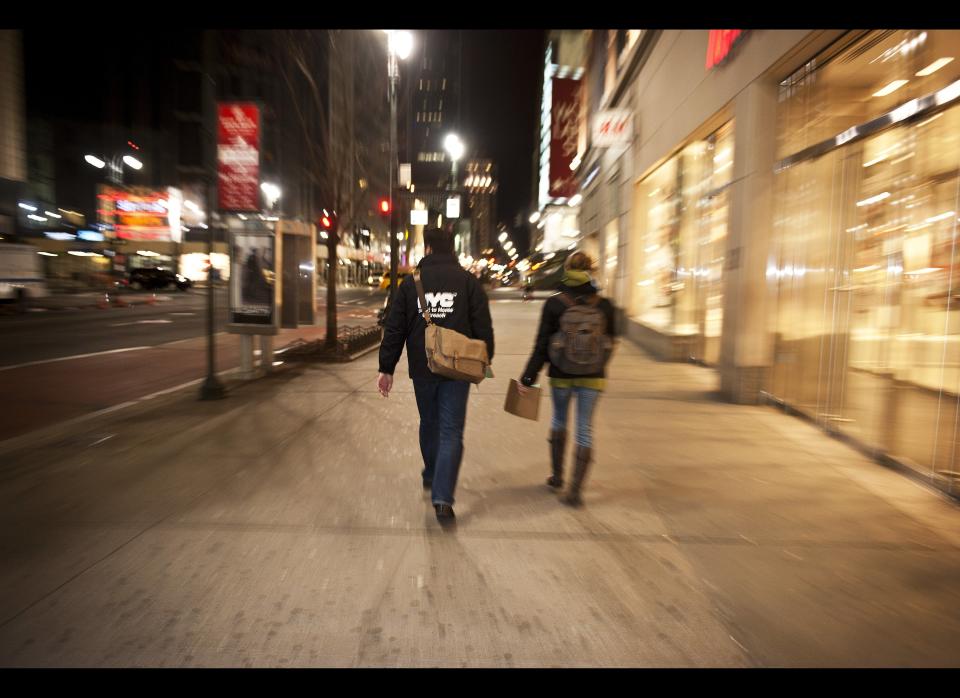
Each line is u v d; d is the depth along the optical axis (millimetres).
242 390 8883
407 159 20188
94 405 8336
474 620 3068
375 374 10305
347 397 8359
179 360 12672
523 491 4836
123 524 4113
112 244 53594
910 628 3045
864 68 6039
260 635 2924
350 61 14484
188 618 3047
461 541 3910
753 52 7598
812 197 6898
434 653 2818
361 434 6434
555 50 28594
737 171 8039
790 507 4520
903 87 5488
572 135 26234
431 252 4465
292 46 12094
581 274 4566
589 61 24656
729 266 8203
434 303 4273
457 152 28250
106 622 3008
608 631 2996
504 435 6527
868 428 5832
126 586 3330
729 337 8164
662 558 3723
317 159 12852
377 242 82375
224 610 3115
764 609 3195
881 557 3754
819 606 3227
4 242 26031
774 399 7746
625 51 16156
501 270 89188
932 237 5031
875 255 5770
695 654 2838
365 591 3311
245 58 12266
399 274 25031
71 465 5359
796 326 7254
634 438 6344
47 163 60344
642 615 3129
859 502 4617
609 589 3367
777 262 7672
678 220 12219
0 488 4781
